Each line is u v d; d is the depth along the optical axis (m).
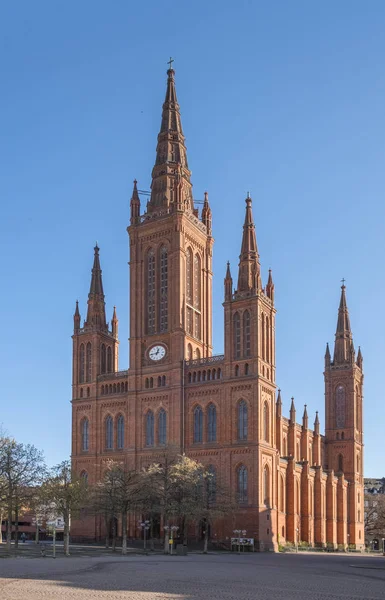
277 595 45.81
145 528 122.12
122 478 123.44
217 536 138.50
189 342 158.00
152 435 153.12
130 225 165.75
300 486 168.12
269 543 138.88
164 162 170.62
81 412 164.25
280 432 176.25
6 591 44.22
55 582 50.84
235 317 148.12
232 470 141.25
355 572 73.88
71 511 115.56
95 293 169.88
